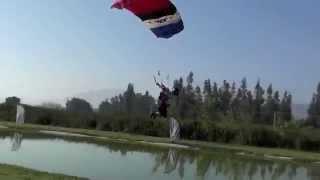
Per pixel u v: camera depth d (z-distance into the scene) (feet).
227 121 288.30
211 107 400.88
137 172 127.95
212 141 255.91
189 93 401.70
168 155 172.86
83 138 216.74
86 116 299.99
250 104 451.12
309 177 142.20
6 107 325.01
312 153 227.20
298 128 266.36
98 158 149.89
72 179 96.73
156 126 267.80
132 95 476.95
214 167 150.82
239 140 252.21
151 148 192.54
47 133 230.68
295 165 171.42
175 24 87.66
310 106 510.58
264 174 143.02
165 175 127.13
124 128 278.87
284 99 497.46
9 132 223.92
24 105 311.68
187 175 130.21
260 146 248.32
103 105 483.92
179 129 230.89
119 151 174.19
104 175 119.14
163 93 92.27
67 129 263.90
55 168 124.57
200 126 259.80
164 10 85.25
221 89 432.25
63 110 319.68
